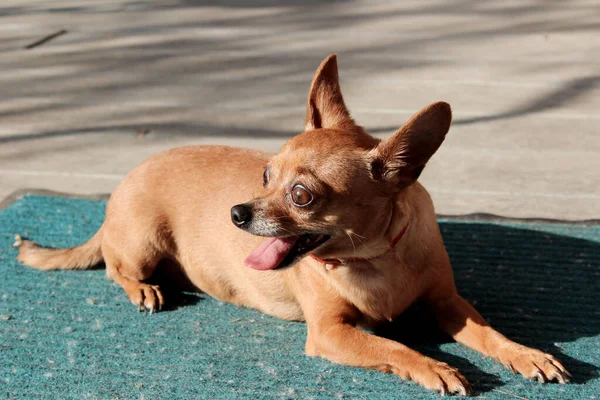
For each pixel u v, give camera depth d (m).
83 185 1.48
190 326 1.17
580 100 1.77
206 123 1.70
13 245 1.33
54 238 1.34
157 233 1.22
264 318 1.19
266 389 1.06
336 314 1.11
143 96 1.90
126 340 1.14
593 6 2.74
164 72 2.10
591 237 1.29
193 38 2.46
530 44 2.26
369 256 1.09
